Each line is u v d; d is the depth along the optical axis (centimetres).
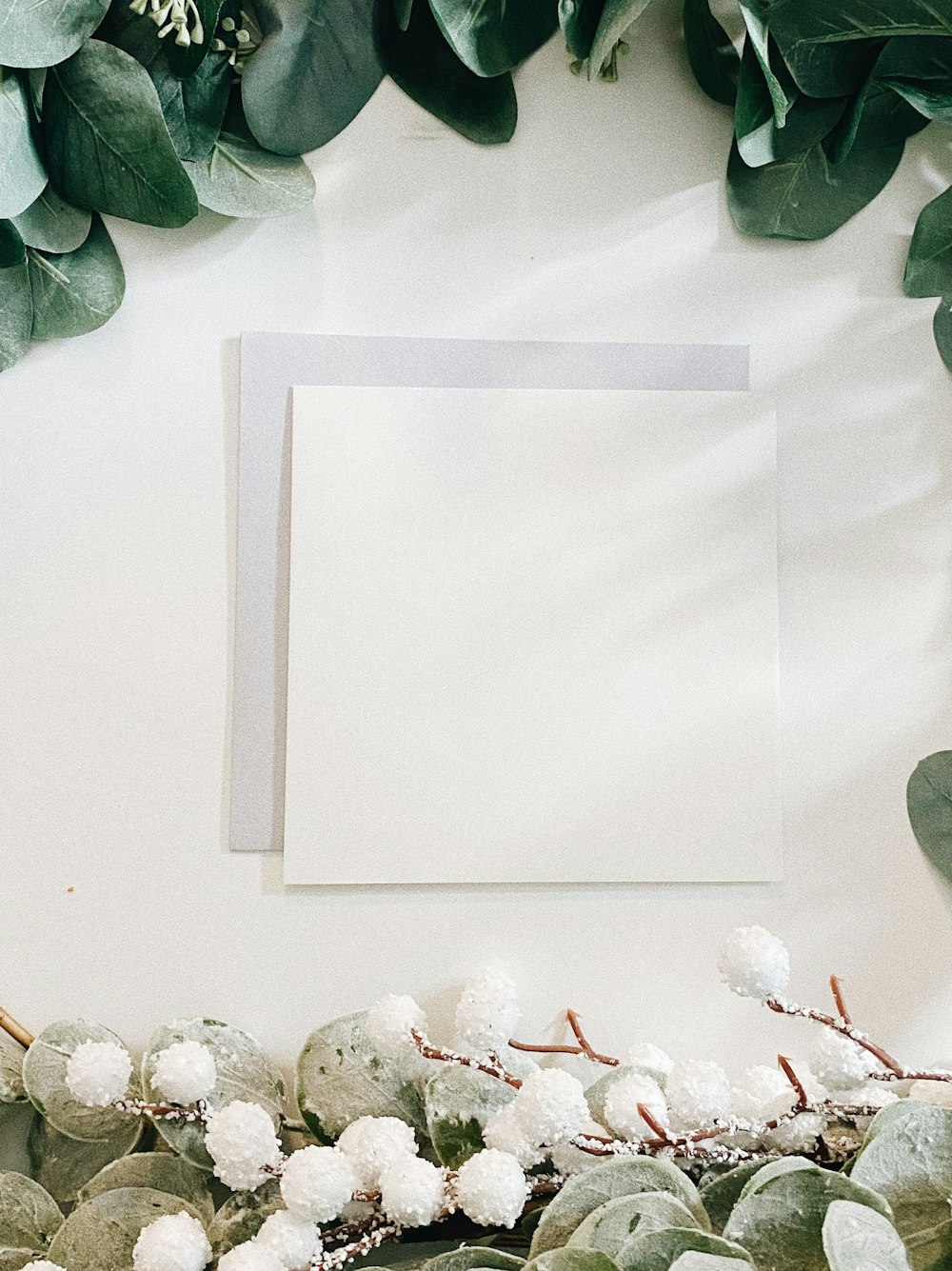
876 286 88
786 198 86
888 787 86
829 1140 72
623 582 85
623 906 84
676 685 85
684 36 87
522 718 84
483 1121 76
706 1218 66
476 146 87
